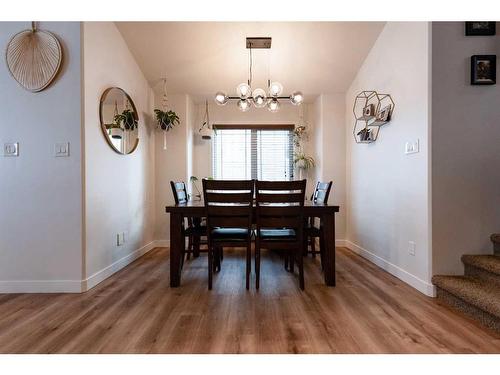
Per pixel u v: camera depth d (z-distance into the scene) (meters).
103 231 2.80
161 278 2.84
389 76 3.01
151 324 1.87
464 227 2.33
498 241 2.23
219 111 4.94
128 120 3.37
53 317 1.97
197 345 1.62
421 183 2.43
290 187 2.52
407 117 2.64
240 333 1.75
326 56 3.62
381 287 2.56
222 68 3.84
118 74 3.18
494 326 1.77
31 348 1.60
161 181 4.34
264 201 2.53
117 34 3.15
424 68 2.38
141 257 3.70
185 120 4.36
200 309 2.10
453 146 2.33
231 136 5.02
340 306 2.15
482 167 2.33
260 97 3.27
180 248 2.61
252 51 3.55
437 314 2.00
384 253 3.12
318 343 1.64
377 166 3.29
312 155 4.88
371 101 3.48
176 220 2.62
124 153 3.25
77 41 2.47
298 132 4.81
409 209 2.62
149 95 4.14
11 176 2.46
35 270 2.46
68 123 2.46
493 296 1.85
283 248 2.55
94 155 2.64
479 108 2.33
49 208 2.46
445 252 2.33
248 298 2.31
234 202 2.52
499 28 2.32
